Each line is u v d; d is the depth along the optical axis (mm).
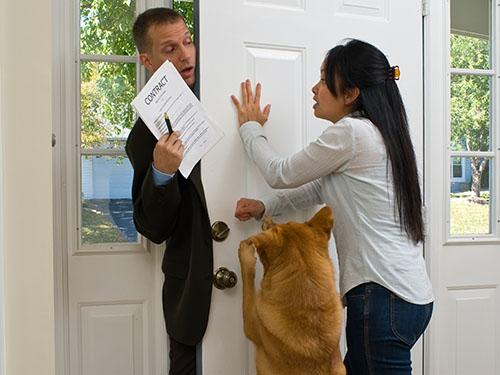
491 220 2064
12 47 952
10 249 965
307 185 1622
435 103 1949
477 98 2049
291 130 1643
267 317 1315
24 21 955
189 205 1542
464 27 2029
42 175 974
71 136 1765
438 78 1951
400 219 1384
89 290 1791
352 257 1392
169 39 1516
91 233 1812
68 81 1755
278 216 1627
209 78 1562
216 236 1555
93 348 1802
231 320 1584
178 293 1585
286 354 1302
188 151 1408
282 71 1632
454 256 2000
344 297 1425
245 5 1596
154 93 1354
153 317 1835
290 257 1321
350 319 1396
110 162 1818
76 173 1775
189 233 1543
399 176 1382
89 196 1807
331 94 1448
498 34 2029
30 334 980
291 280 1301
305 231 1370
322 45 1672
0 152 942
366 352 1369
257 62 1607
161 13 1539
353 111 1457
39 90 966
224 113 1576
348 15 1701
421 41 1805
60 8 1736
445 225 1982
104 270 1801
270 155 1479
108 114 1814
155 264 1825
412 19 1772
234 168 1586
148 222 1497
